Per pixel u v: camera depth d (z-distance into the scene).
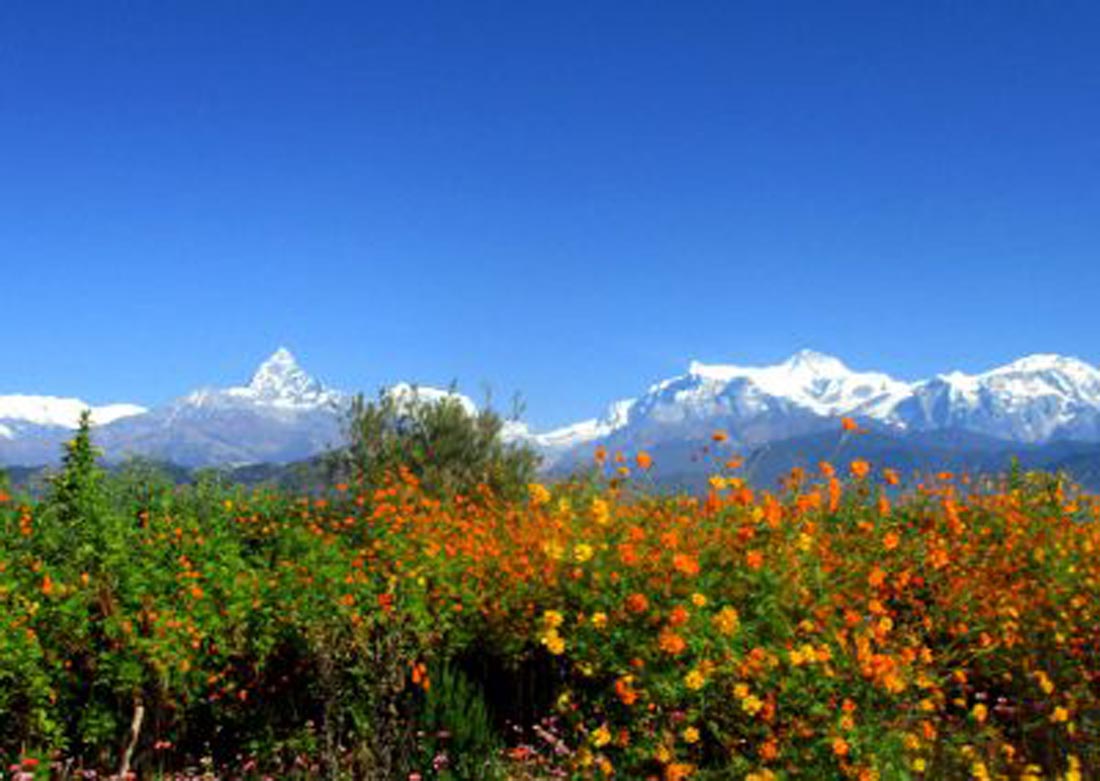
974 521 10.77
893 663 6.41
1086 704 7.72
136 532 9.24
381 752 7.08
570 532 8.12
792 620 6.59
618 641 6.64
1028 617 8.49
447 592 9.00
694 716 6.21
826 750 5.95
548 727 7.75
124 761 7.88
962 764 6.59
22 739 7.63
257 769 8.41
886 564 8.98
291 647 8.67
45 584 8.00
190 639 8.21
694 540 7.16
